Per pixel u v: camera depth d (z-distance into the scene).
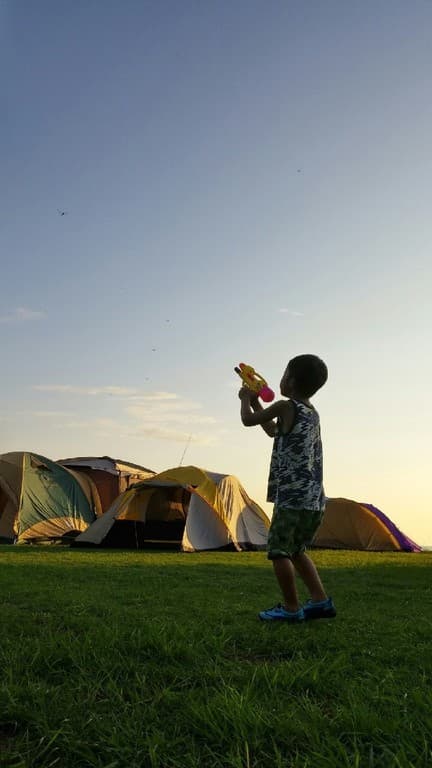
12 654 3.07
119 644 3.29
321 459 4.51
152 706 2.40
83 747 2.03
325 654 3.23
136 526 16.36
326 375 4.59
